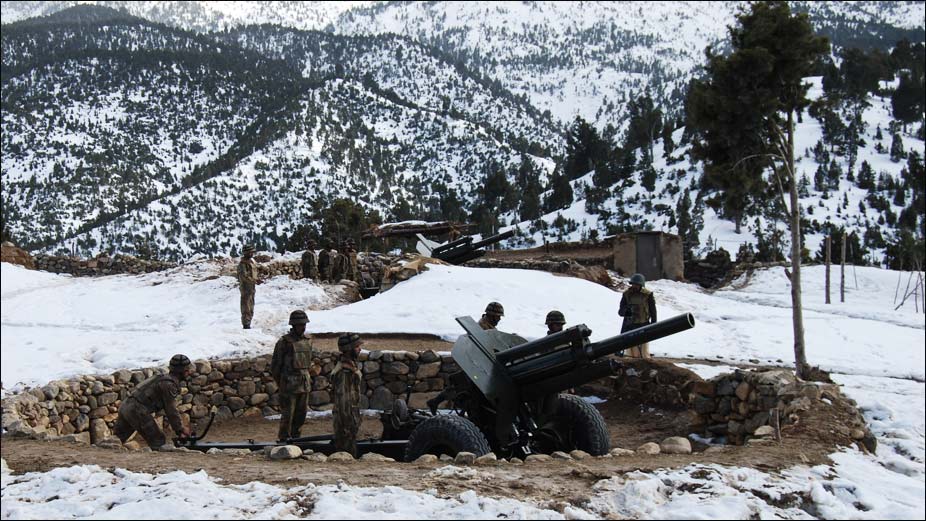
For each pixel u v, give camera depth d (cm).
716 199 2109
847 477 760
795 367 1606
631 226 10469
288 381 1103
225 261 3350
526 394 944
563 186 13150
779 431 930
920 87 14475
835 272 3691
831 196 11544
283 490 664
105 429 1316
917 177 11375
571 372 920
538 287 2464
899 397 1204
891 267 6462
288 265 3122
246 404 1489
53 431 1193
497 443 929
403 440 964
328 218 5853
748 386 1159
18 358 1574
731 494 655
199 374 1436
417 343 1780
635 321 1551
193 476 703
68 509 623
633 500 645
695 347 1841
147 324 2239
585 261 3994
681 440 925
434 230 3794
